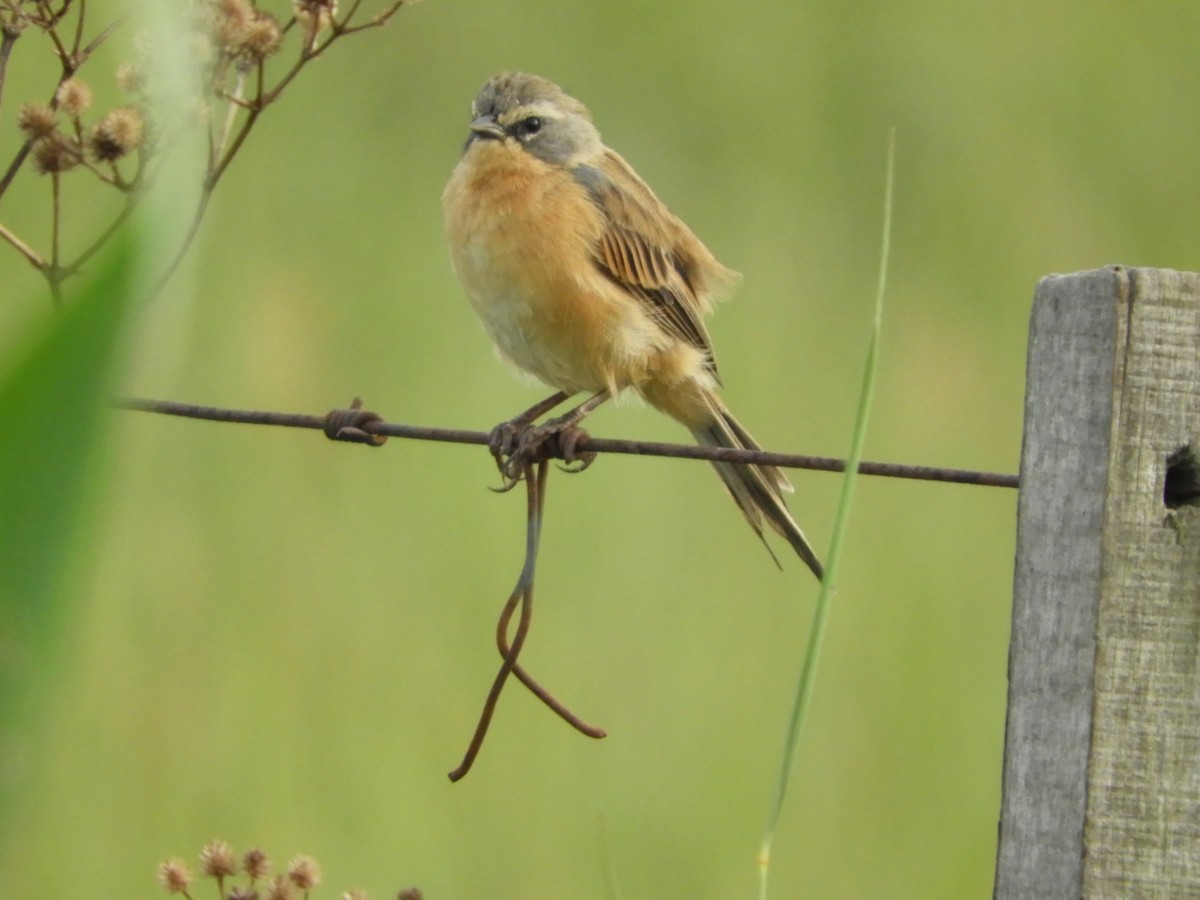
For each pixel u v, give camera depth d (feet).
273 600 36.37
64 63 21.40
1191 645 15.49
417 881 32.81
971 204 53.83
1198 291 15.37
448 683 35.65
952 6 59.67
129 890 31.53
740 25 57.67
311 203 46.47
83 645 6.56
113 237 6.89
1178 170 56.49
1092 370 15.43
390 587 37.29
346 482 39.52
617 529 40.45
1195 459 15.44
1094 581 15.42
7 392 6.07
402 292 44.27
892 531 41.98
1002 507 43.11
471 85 53.01
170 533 36.94
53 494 6.12
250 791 33.24
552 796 34.78
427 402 41.60
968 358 47.88
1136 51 60.75
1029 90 58.90
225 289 42.60
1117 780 15.51
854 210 52.95
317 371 41.60
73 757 32.81
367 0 53.52
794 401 44.93
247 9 21.61
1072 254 52.60
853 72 58.13
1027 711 15.92
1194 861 15.56
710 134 54.75
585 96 54.75
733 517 41.47
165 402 24.81
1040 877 15.81
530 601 21.80
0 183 21.53
